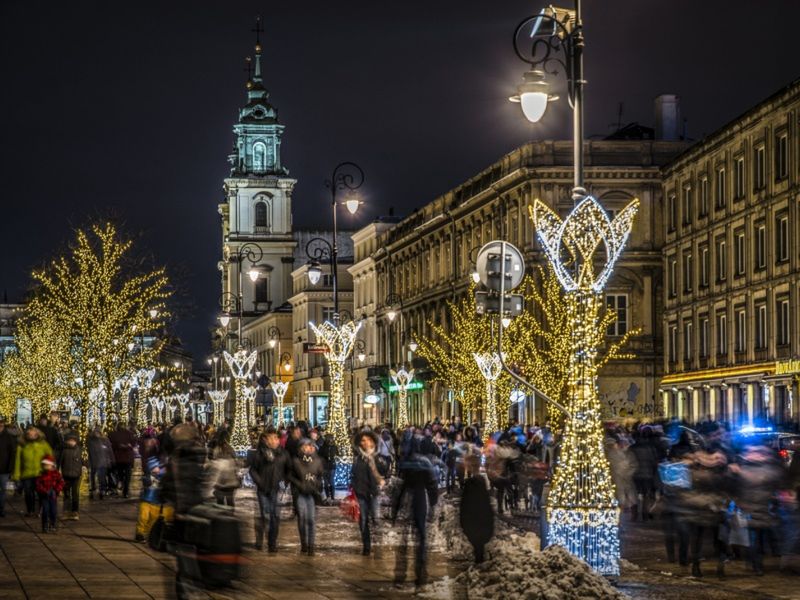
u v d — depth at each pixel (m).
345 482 41.72
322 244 184.88
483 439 45.97
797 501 22.27
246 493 41.44
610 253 20.70
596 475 20.02
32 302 79.69
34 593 18.16
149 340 105.94
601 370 73.12
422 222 99.56
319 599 17.86
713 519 20.58
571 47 21.11
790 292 54.78
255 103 185.25
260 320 167.12
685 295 67.81
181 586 13.36
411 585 19.25
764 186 57.56
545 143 75.38
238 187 183.62
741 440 26.08
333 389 42.12
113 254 58.41
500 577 17.75
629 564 21.95
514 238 77.88
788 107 54.91
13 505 36.44
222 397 100.06
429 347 94.38
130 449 40.50
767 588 19.36
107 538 26.47
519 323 65.88
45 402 83.19
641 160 74.62
